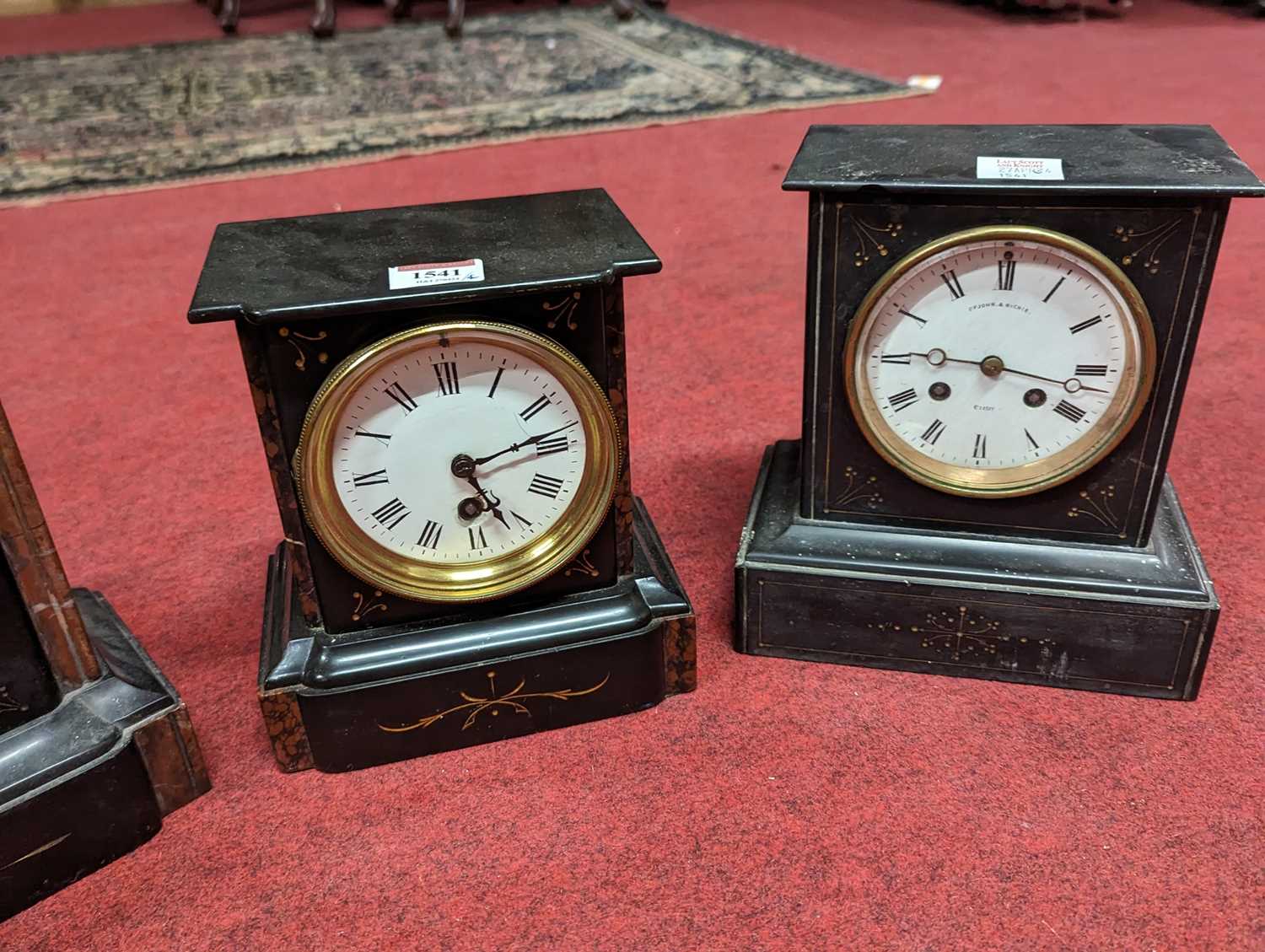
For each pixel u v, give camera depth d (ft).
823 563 1.66
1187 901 1.34
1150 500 1.59
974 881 1.38
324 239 1.48
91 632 1.62
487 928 1.34
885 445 1.62
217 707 1.71
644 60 5.45
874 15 6.30
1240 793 1.48
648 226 3.48
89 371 2.75
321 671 1.52
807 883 1.38
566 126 4.50
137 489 2.27
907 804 1.49
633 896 1.38
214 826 1.50
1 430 1.28
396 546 1.50
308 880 1.42
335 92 5.10
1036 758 1.55
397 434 1.42
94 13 7.27
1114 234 1.42
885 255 1.49
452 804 1.52
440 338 1.36
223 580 2.00
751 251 3.28
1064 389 1.53
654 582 1.64
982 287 1.49
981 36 5.73
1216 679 1.67
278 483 1.43
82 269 3.36
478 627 1.57
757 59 5.38
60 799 1.39
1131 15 6.10
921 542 1.68
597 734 1.63
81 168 4.24
